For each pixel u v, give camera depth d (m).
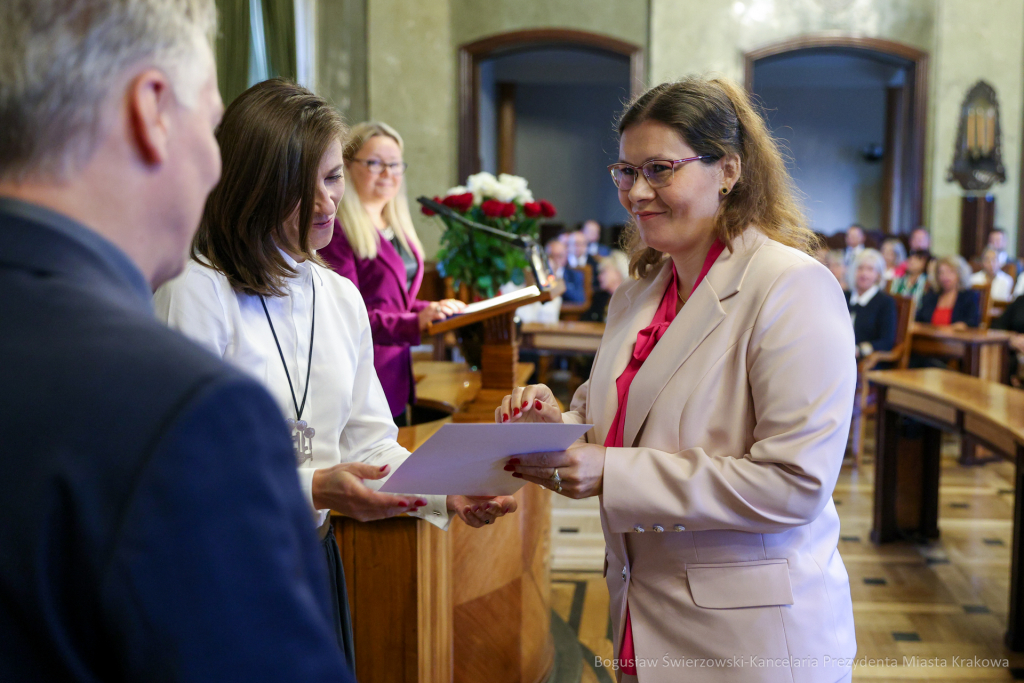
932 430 4.02
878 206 15.09
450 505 1.48
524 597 2.38
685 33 9.27
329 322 1.40
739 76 9.31
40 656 0.47
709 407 1.27
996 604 3.31
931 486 4.04
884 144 14.36
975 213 9.48
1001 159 9.50
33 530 0.45
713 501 1.19
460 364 3.68
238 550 0.46
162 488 0.44
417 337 2.42
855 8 9.29
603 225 15.23
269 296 1.29
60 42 0.51
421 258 2.87
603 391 1.43
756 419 1.25
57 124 0.52
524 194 3.09
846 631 1.30
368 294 2.48
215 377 0.48
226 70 3.61
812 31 9.27
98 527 0.44
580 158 15.54
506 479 1.31
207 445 0.46
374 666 1.88
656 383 1.30
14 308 0.50
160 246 0.59
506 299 2.51
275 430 0.51
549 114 15.48
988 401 3.47
